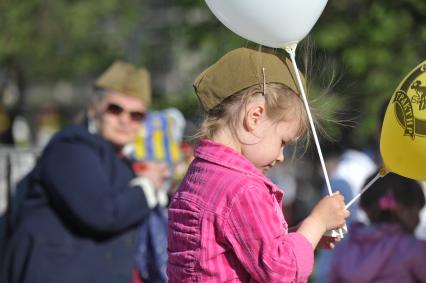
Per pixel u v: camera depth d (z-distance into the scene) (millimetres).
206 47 10141
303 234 3078
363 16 9297
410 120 3215
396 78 9023
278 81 3102
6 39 18000
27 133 19828
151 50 14820
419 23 9266
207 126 3180
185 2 10531
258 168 3172
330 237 3244
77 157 5012
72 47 18156
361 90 8922
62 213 5027
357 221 5156
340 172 7496
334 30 9078
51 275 4934
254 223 2984
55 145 5094
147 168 5348
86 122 5543
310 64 3625
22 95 20062
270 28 3166
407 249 4883
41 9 18094
